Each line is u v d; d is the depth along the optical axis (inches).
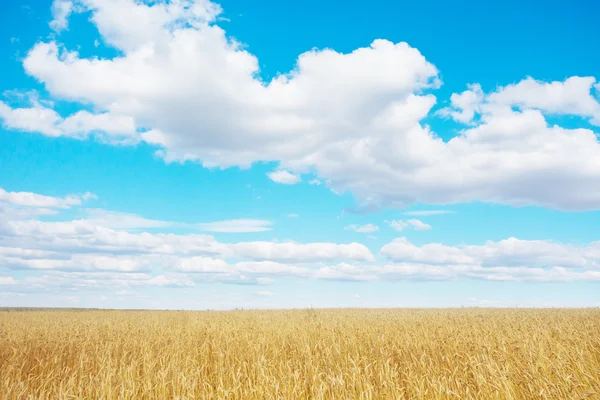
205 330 732.0
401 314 1171.9
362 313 1232.2
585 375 356.2
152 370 448.5
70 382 399.5
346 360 472.7
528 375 352.8
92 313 1375.5
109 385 381.4
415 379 372.8
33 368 499.8
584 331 612.1
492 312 1294.3
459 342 541.6
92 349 613.6
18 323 960.3
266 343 596.4
